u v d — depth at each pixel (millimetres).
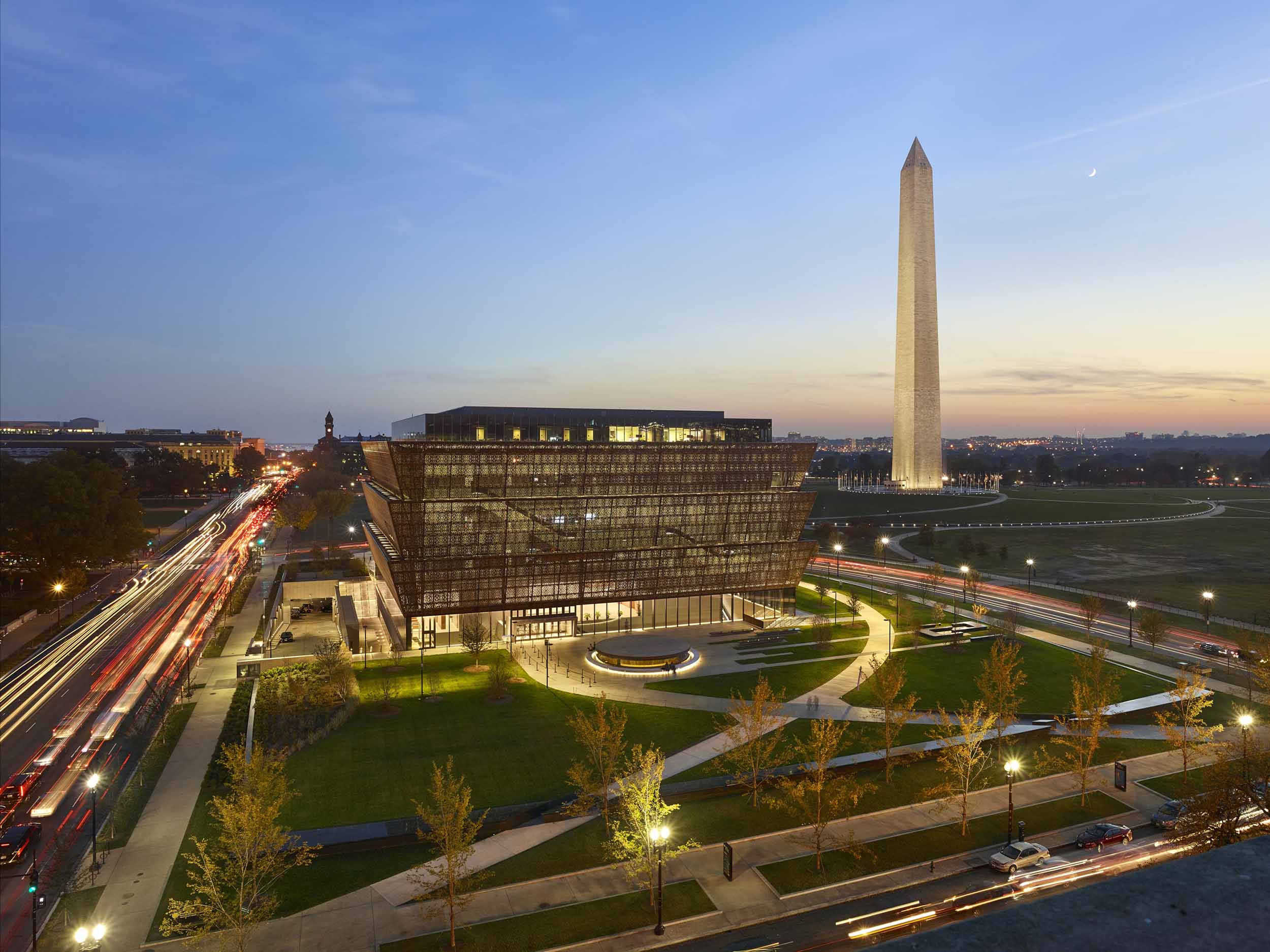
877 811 48969
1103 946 4906
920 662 82562
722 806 49562
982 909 38531
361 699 70438
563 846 44812
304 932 36812
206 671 77562
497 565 90375
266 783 38062
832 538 178375
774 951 35375
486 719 65375
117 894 39844
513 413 92125
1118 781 51656
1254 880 5809
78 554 108062
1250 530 185125
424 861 43094
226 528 197000
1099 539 174375
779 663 82688
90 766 55219
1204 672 60469
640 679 77125
